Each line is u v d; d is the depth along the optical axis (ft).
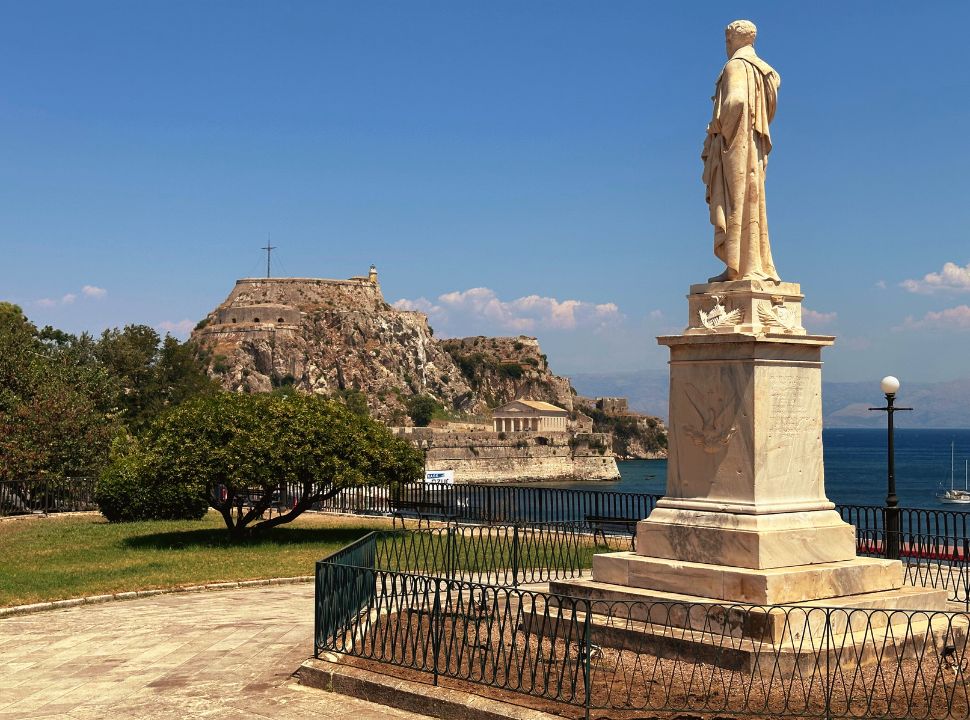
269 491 93.50
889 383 66.69
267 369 632.38
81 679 42.06
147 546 89.76
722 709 33.27
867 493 366.02
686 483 44.27
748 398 42.24
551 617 43.70
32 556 83.76
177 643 48.78
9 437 131.23
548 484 459.32
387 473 95.61
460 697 35.29
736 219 44.96
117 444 116.26
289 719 35.86
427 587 40.73
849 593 41.98
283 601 61.87
